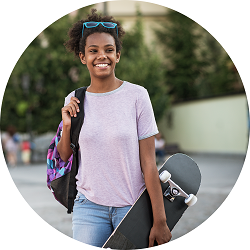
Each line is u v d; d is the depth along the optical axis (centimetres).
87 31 232
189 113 2027
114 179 223
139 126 225
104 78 228
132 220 225
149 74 1609
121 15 2508
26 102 1583
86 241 227
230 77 2539
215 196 666
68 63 1545
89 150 223
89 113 228
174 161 249
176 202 243
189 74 2562
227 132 1781
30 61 1529
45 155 1766
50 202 660
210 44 2738
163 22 2619
